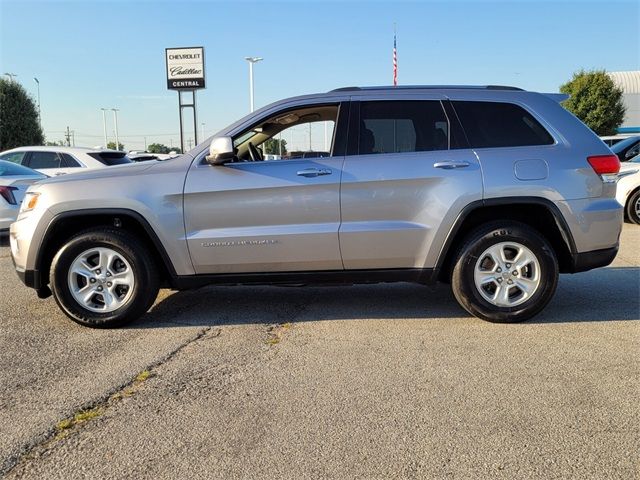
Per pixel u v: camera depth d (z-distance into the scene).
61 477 2.51
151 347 4.21
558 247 4.71
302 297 5.72
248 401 3.25
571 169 4.53
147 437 2.84
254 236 4.54
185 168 4.61
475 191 4.48
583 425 2.92
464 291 4.61
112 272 4.63
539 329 4.52
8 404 3.23
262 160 5.00
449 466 2.56
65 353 4.08
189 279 4.66
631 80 60.50
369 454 2.67
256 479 2.48
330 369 3.73
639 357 3.88
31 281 4.67
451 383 3.47
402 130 4.66
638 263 7.22
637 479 2.44
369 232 4.52
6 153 11.62
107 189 4.54
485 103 4.71
